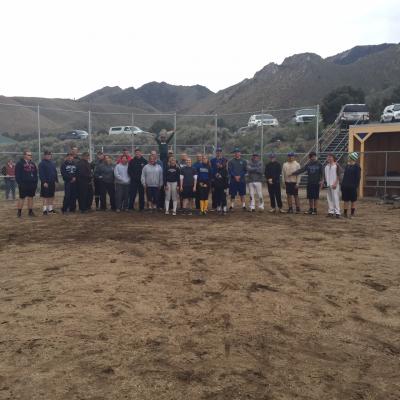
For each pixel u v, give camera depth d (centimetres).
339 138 2633
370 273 656
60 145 2803
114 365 375
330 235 952
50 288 579
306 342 426
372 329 459
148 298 543
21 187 1242
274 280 620
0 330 445
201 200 1309
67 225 1091
